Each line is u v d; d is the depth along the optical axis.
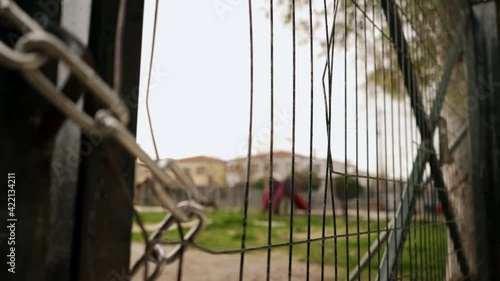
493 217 2.32
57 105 0.36
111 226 0.49
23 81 0.43
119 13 0.47
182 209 0.46
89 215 0.47
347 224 0.98
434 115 1.88
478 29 2.53
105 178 0.49
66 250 0.45
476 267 2.15
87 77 0.36
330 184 0.94
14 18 0.35
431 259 1.63
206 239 3.72
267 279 0.73
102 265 0.48
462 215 2.14
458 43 2.30
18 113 0.42
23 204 0.42
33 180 0.43
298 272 1.57
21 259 0.42
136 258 0.51
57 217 0.45
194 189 0.47
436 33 2.01
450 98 2.21
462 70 2.37
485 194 2.35
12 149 0.42
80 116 0.37
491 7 2.50
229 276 2.42
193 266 2.68
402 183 1.44
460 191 2.17
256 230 4.22
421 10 1.83
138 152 0.40
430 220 1.71
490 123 2.41
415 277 1.44
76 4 0.50
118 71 0.45
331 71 0.95
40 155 0.44
